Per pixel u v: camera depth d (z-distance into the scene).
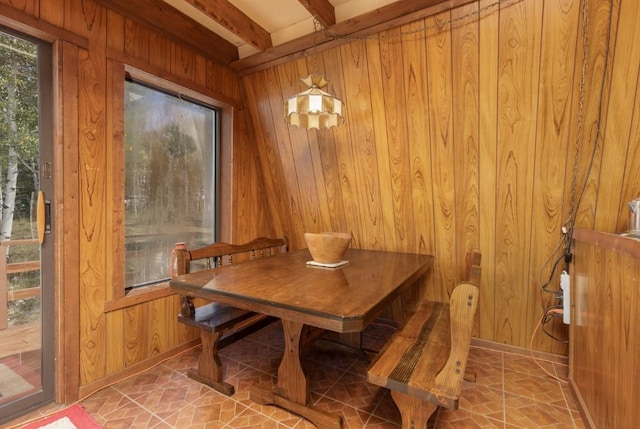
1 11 1.51
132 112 2.29
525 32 1.80
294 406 1.64
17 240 1.67
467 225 2.39
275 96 2.81
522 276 2.29
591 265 1.54
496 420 1.60
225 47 2.71
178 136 2.63
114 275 2.00
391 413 1.66
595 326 1.47
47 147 1.74
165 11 2.22
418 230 2.62
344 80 2.43
